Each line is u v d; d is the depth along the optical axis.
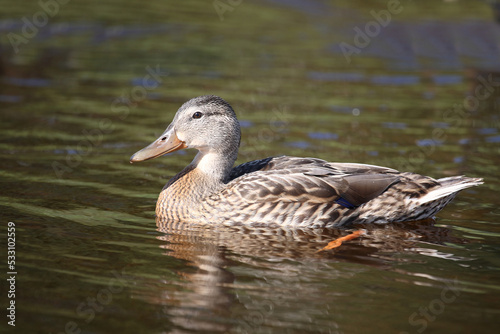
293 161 12.99
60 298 9.29
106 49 24.70
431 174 14.82
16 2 29.30
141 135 17.11
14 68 22.22
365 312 9.14
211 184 12.69
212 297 9.45
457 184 12.35
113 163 15.23
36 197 13.05
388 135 17.44
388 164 15.38
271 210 12.26
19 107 18.80
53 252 10.71
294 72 22.88
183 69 22.77
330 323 8.82
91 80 21.47
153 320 8.80
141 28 27.31
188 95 20.28
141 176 14.57
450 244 11.59
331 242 11.59
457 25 27.56
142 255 10.77
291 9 30.47
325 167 12.72
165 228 12.03
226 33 27.16
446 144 16.86
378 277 10.23
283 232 12.08
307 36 26.97
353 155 15.93
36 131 17.05
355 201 12.40
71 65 22.86
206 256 10.84
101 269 10.20
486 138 17.34
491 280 10.20
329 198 12.32
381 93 21.06
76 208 12.65
